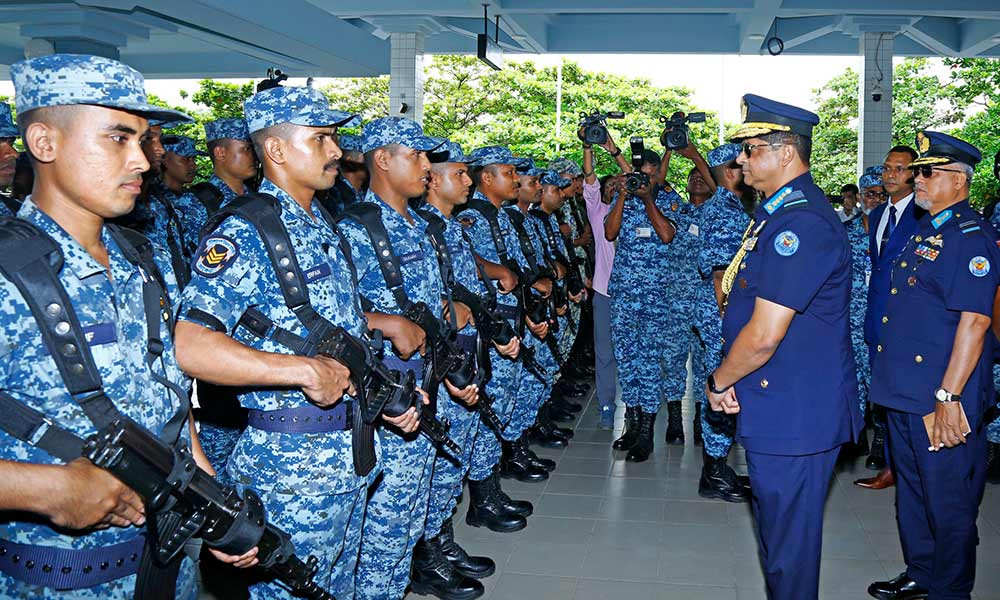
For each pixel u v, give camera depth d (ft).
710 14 42.63
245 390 7.60
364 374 7.66
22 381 5.19
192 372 6.79
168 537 5.59
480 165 15.71
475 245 15.12
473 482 14.23
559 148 60.34
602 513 14.94
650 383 18.44
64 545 5.42
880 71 38.58
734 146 14.23
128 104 5.43
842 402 9.24
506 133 61.26
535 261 17.16
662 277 18.51
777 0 33.68
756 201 14.51
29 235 5.23
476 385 10.93
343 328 7.66
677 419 19.66
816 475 9.28
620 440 19.10
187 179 16.20
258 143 7.82
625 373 18.75
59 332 5.19
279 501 7.48
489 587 11.94
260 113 7.70
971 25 41.39
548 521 14.56
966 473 10.59
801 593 9.39
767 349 8.96
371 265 9.78
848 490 16.10
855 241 18.30
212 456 13.83
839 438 9.21
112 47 37.06
